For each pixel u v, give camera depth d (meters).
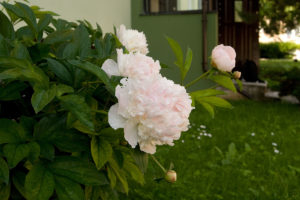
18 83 1.07
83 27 1.25
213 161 3.98
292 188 3.37
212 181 3.41
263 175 3.66
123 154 1.20
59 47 1.31
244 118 6.27
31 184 0.97
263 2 10.25
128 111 0.95
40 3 4.04
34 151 0.98
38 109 0.94
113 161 1.23
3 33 1.36
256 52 9.25
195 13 7.80
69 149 1.05
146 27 8.11
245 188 3.29
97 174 1.04
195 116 6.31
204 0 7.64
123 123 0.97
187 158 4.02
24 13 1.29
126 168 1.28
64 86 1.02
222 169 3.73
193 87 8.01
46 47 1.17
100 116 1.19
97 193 1.28
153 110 0.93
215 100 1.52
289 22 10.07
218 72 1.56
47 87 0.99
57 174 1.02
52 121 1.07
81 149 1.07
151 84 0.97
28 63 0.96
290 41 21.94
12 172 1.07
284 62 18.45
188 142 4.61
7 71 0.94
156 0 8.42
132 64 1.08
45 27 1.55
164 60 8.09
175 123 0.96
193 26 7.85
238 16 9.11
